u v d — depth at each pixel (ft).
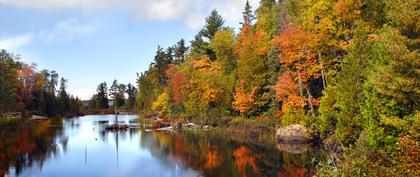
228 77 173.06
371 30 92.84
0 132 161.68
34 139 137.08
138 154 99.86
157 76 297.33
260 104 148.15
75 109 419.74
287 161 80.28
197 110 183.62
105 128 183.62
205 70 195.21
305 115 111.75
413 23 51.49
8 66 280.31
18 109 276.82
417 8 52.26
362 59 69.46
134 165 84.69
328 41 102.53
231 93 169.78
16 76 291.17
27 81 321.52
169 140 129.29
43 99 335.47
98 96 529.86
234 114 170.81
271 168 74.54
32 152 104.94
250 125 144.56
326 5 101.40
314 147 94.79
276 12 161.17
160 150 105.91
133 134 154.51
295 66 115.85
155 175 74.02
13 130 173.68
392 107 54.19
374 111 56.29
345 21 101.45
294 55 110.32
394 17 62.03
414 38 52.39
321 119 92.07
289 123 113.50
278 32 144.36
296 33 108.27
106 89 538.88
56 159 93.61
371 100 56.95
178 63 276.82
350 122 68.28
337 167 49.44
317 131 101.81
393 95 52.01
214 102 179.42
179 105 206.08
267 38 156.25
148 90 326.85
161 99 236.22
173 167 80.94
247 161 83.35
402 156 41.93
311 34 104.17
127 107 502.38
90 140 134.10
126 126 187.11
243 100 150.00
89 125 217.56
